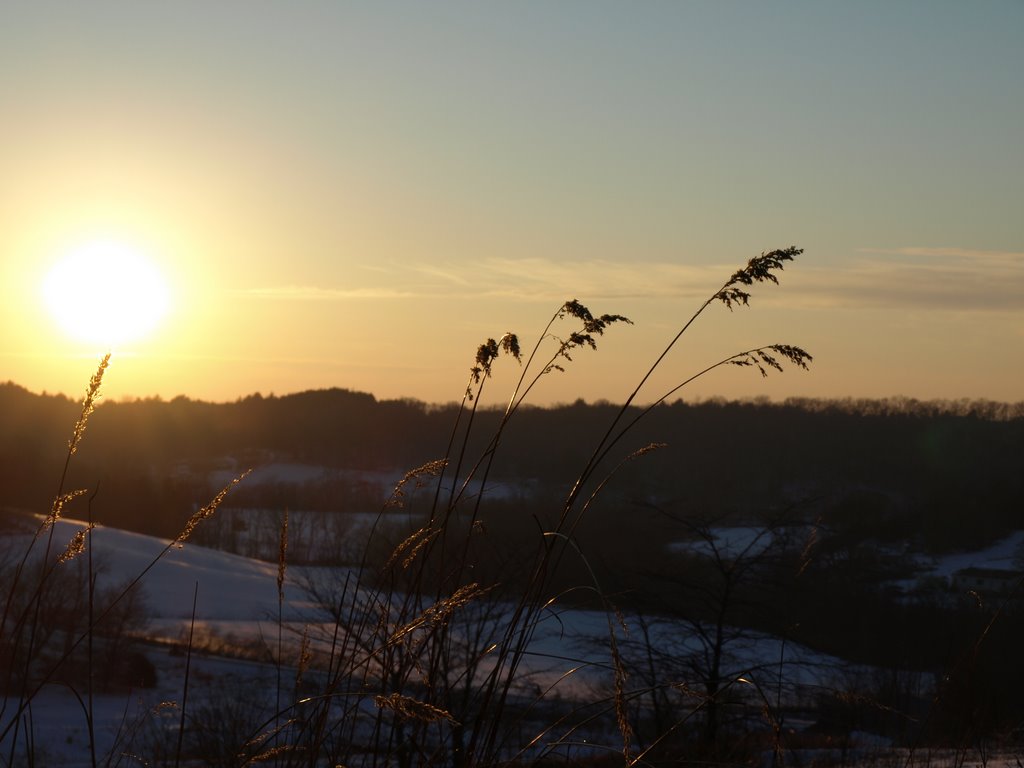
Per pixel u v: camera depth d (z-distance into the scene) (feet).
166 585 184.44
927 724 13.92
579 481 9.44
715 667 30.66
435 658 9.29
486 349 10.00
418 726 9.00
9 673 8.21
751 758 13.58
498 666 9.14
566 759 9.62
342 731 9.16
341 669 9.36
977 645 14.43
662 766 10.77
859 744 19.54
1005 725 16.52
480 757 9.16
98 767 9.11
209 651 67.92
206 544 244.22
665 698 20.04
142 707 9.95
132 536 236.84
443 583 9.52
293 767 8.76
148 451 332.60
